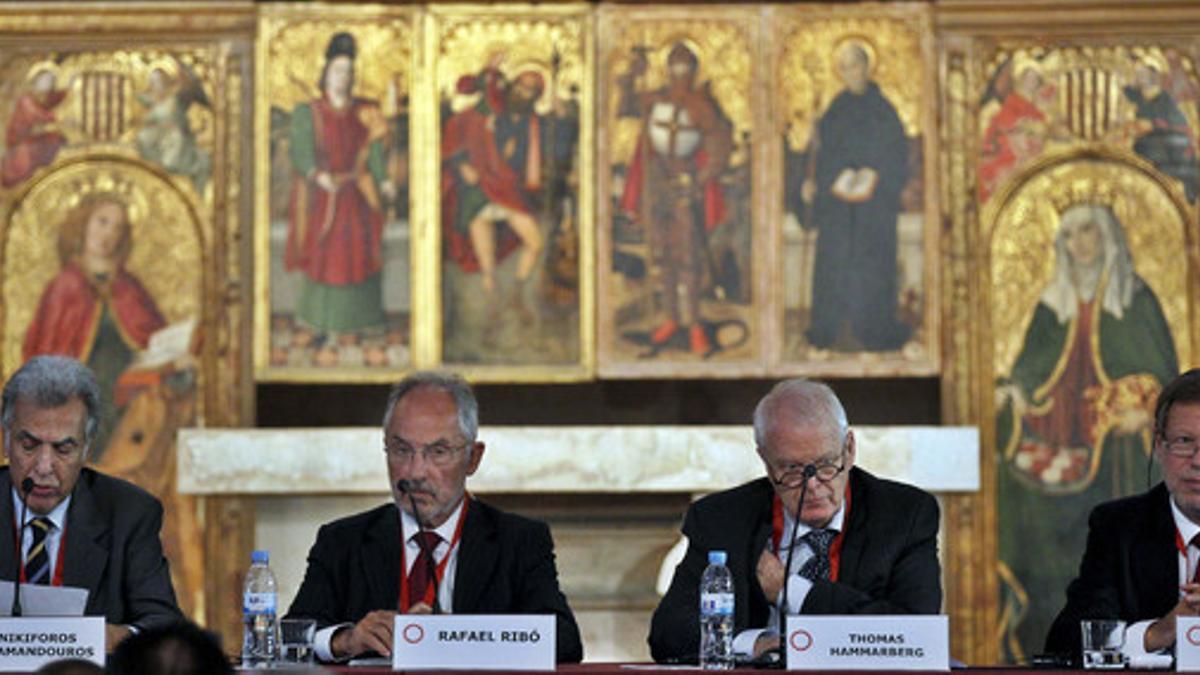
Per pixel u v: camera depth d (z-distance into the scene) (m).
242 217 14.18
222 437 13.47
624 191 14.06
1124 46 14.24
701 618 7.47
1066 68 14.25
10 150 14.16
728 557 7.75
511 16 14.14
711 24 14.12
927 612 7.59
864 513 7.82
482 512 8.05
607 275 14.00
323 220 14.05
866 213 14.05
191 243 14.19
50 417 7.80
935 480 13.41
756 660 7.12
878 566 7.69
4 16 14.12
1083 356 14.16
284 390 14.70
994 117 14.25
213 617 13.80
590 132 14.12
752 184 14.05
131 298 14.14
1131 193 14.20
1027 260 14.20
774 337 13.98
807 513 7.62
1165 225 14.18
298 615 7.86
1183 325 14.10
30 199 14.16
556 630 7.09
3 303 14.08
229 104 14.21
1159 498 8.05
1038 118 14.23
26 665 6.73
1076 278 14.18
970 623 13.84
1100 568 8.05
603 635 13.98
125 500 8.12
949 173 14.21
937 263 14.02
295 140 14.09
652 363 13.95
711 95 14.09
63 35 14.20
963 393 14.12
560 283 14.12
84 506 8.00
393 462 7.89
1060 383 14.12
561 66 14.16
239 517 13.80
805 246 14.06
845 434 7.68
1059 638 8.05
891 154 14.09
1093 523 8.17
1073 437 14.10
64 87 14.23
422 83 14.08
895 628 6.67
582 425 14.73
